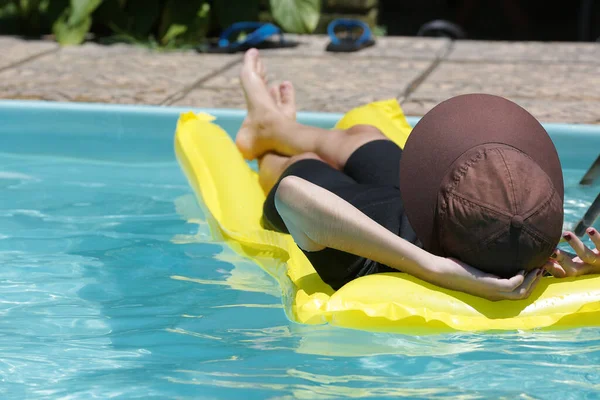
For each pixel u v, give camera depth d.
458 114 2.87
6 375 2.63
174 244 3.93
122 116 5.63
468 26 14.33
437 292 2.88
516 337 2.86
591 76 6.88
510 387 2.54
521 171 2.74
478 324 2.83
